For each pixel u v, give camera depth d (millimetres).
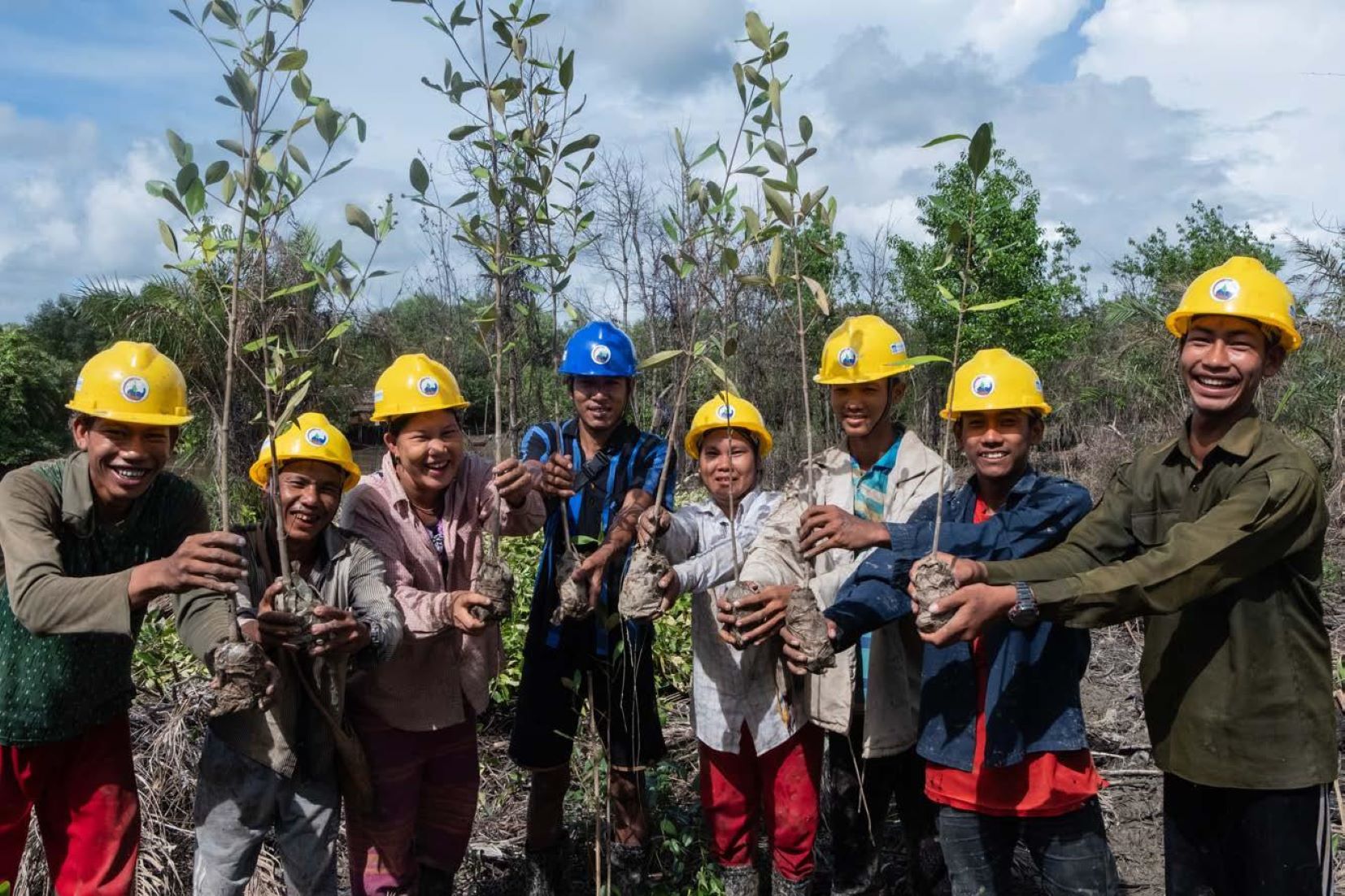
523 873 3961
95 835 2719
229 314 2410
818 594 3150
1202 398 2328
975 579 2355
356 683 2998
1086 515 2633
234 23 2277
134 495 2602
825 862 3906
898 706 3098
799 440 9594
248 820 2752
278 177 2402
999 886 2691
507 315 3113
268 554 2861
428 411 2984
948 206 16109
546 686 3398
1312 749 2254
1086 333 17094
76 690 2627
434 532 3182
